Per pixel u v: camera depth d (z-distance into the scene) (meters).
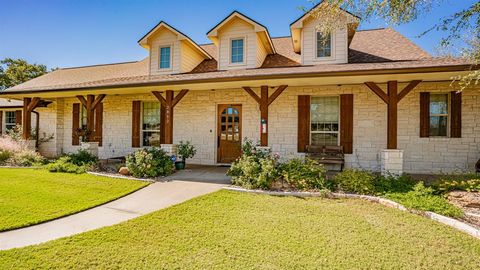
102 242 3.14
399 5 4.49
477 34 4.66
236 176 6.36
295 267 2.63
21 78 26.09
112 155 10.77
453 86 7.45
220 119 9.60
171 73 9.86
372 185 5.55
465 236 3.42
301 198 5.17
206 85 7.71
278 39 11.65
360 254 2.91
